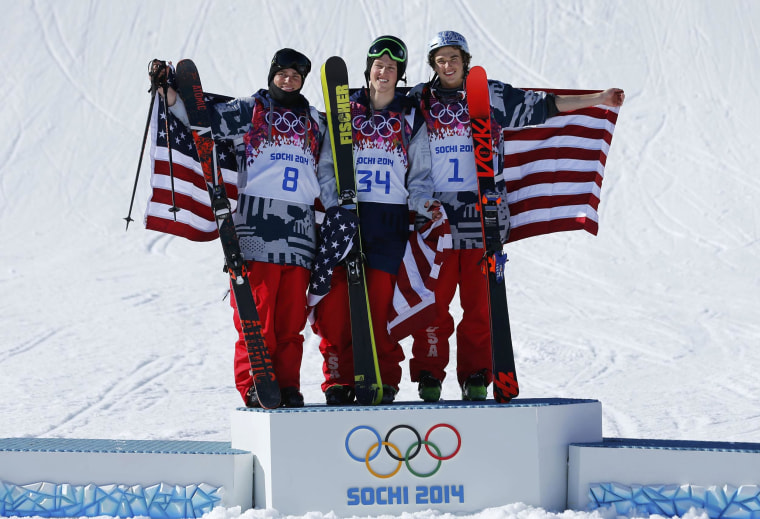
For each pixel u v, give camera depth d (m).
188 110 12.50
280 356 12.74
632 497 10.88
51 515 11.23
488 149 12.83
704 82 81.19
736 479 10.62
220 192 12.34
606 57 85.62
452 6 91.81
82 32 88.62
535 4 92.25
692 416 22.83
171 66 13.02
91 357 32.38
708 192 63.88
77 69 83.94
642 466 10.92
